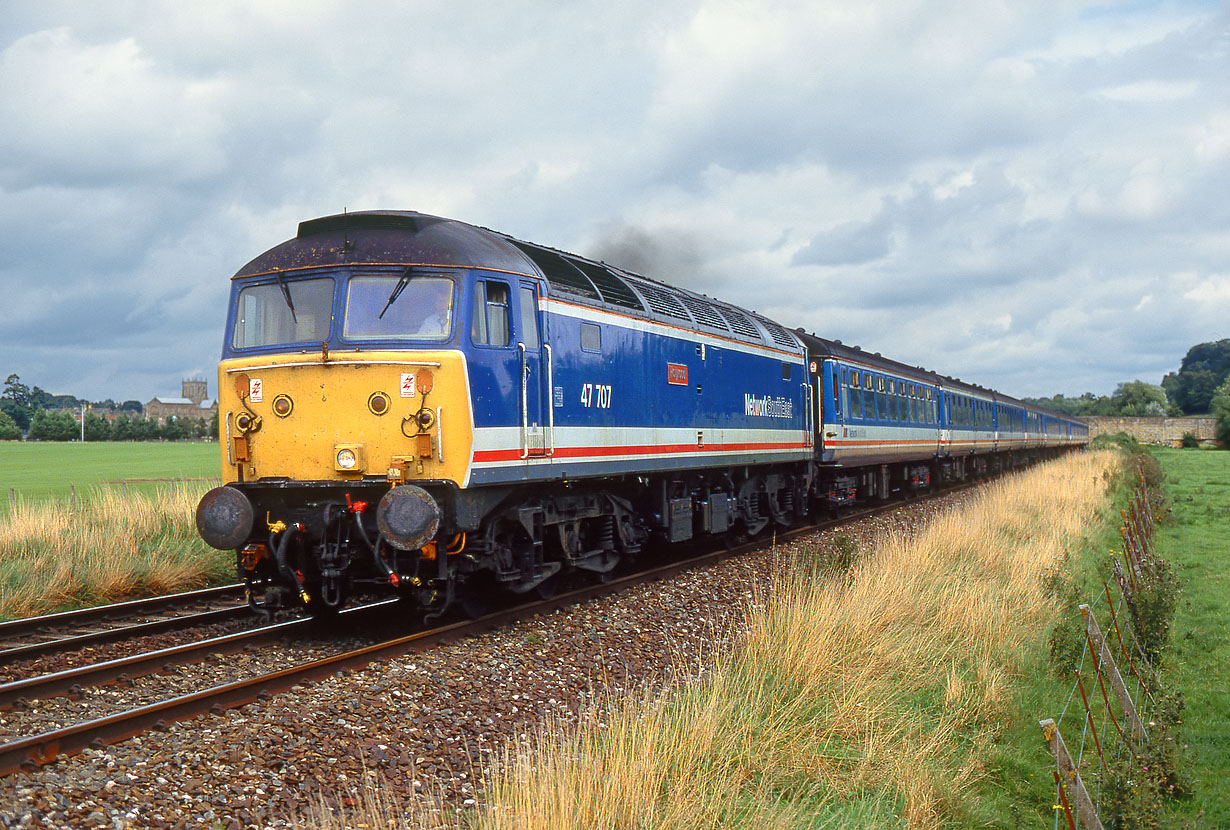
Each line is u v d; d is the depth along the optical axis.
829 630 8.35
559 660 8.59
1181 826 5.91
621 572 13.80
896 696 7.62
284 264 9.45
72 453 75.38
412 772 5.62
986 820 5.96
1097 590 12.92
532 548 10.41
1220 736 8.00
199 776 5.48
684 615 10.82
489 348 9.30
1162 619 10.32
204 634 9.78
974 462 38.72
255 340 9.48
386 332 9.03
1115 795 6.00
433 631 9.07
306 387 9.02
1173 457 63.53
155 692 7.51
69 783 5.24
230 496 8.78
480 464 9.02
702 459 14.48
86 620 10.46
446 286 9.12
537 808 4.86
